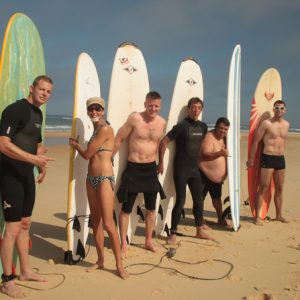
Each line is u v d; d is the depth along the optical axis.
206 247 4.62
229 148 5.45
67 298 3.18
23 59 3.66
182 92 5.18
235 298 3.27
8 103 3.30
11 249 3.14
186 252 4.43
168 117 5.04
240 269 3.92
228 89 5.52
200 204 4.94
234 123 5.70
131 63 4.88
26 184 3.22
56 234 5.00
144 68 4.99
